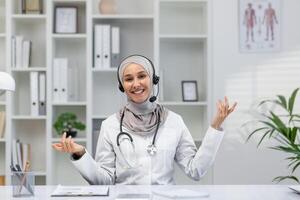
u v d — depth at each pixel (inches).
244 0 156.9
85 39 165.6
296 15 157.4
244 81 156.5
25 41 162.2
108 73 170.2
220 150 155.2
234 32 157.0
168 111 102.8
